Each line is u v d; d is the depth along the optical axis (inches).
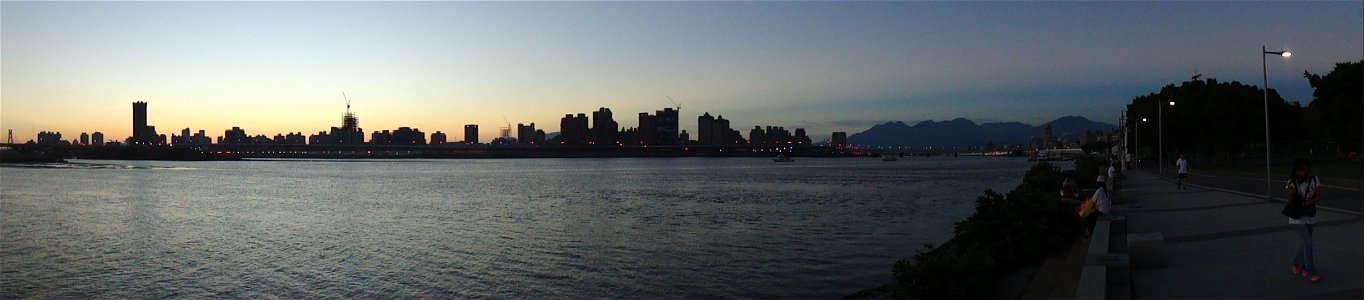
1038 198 764.6
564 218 1738.4
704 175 5118.1
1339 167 2333.9
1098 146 7529.5
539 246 1196.5
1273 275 483.8
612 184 3673.7
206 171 6289.4
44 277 956.0
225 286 893.8
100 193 2896.2
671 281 881.5
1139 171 2888.8
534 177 4837.6
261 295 845.8
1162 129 3157.0
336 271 983.6
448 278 925.8
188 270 1001.5
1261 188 1423.5
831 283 855.7
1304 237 464.1
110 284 912.3
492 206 2164.1
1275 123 2933.1
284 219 1769.2
